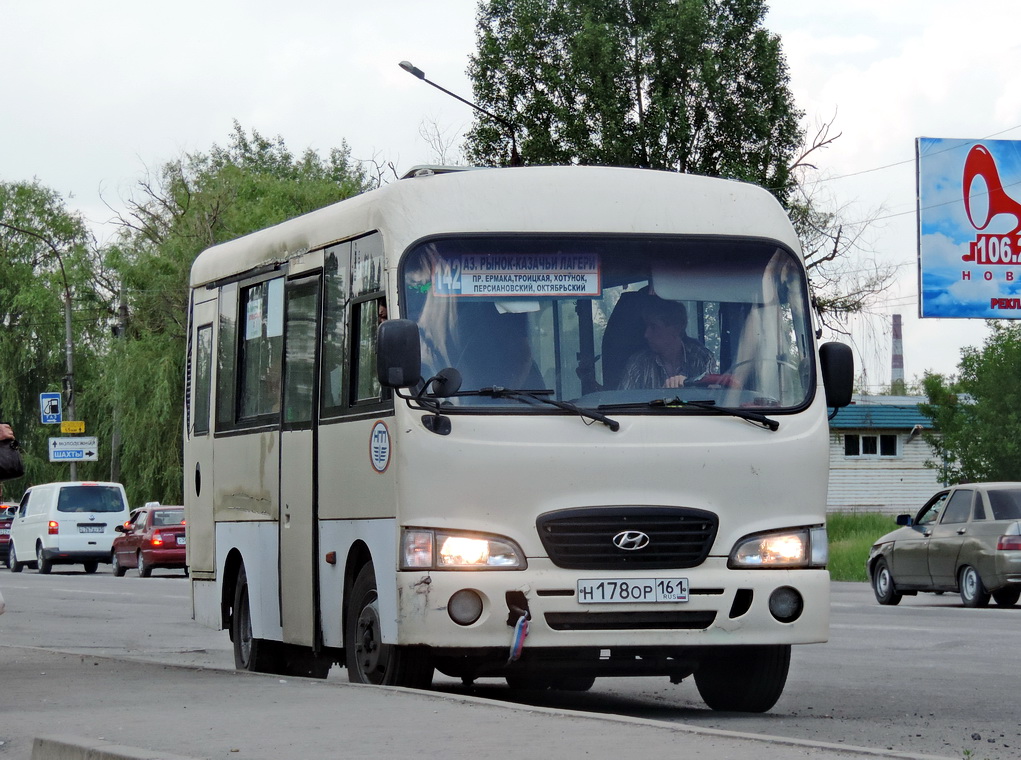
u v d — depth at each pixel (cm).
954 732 1134
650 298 1194
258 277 1496
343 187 7331
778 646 1230
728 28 5856
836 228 5616
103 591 3731
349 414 1246
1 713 1090
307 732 931
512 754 834
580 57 5681
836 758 816
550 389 1157
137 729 969
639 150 5706
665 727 934
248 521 1494
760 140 5822
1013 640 1972
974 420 6238
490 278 1176
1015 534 2780
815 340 1227
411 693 1106
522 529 1133
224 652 2064
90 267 7656
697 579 1145
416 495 1134
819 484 1192
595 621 1131
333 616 1282
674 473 1155
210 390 1628
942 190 4719
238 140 12025
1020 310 4731
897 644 1922
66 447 6369
